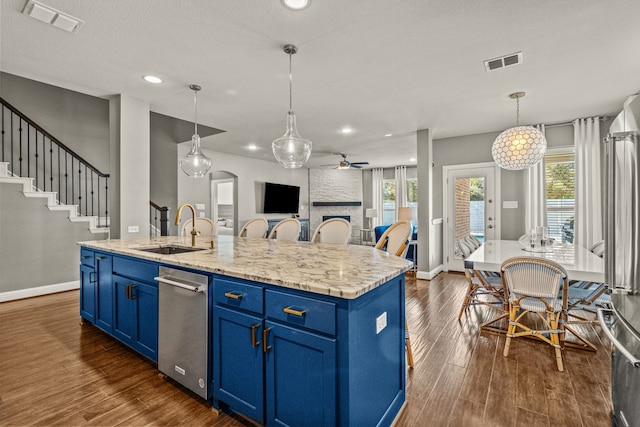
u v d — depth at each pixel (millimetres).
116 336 2486
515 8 2100
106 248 2570
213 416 1715
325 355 1301
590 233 4504
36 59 2807
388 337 1631
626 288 1460
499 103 3945
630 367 1395
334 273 1560
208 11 2135
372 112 4293
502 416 1731
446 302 3930
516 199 5293
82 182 5258
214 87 3432
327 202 9797
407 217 8469
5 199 3814
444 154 5922
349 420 1251
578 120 4617
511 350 2549
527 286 2373
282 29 2346
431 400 1882
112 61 2846
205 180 7090
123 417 1704
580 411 1771
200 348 1775
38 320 3145
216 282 1712
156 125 5215
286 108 4145
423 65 2924
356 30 2354
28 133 4445
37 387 1980
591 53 2695
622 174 1497
